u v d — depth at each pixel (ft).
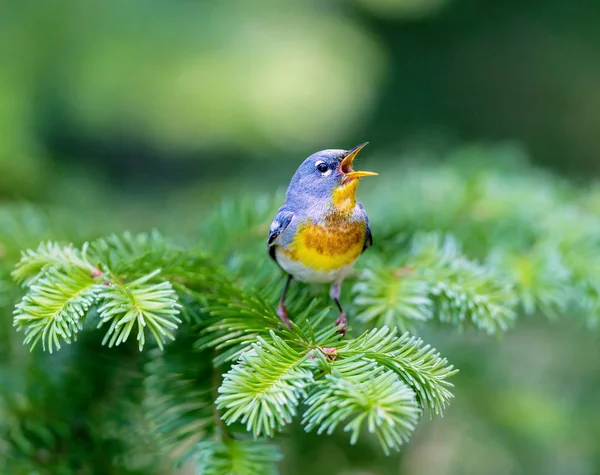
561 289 25.45
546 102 62.39
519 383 34.60
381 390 15.58
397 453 29.19
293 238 22.76
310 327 18.81
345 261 22.94
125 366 24.09
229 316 20.97
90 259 21.65
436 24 62.59
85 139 56.70
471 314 22.65
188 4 52.60
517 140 61.98
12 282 23.32
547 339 42.24
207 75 52.39
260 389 16.66
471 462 32.32
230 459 17.65
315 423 15.14
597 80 61.82
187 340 21.65
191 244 27.76
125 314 18.30
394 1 60.75
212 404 19.95
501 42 62.75
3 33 46.80
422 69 62.34
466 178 33.96
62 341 23.84
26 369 23.67
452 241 25.94
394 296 23.00
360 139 59.72
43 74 48.06
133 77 50.03
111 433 23.35
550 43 62.28
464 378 32.45
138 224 37.04
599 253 27.53
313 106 56.80
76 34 48.21
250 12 55.21
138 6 49.73
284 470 28.50
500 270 26.17
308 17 59.00
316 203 22.79
